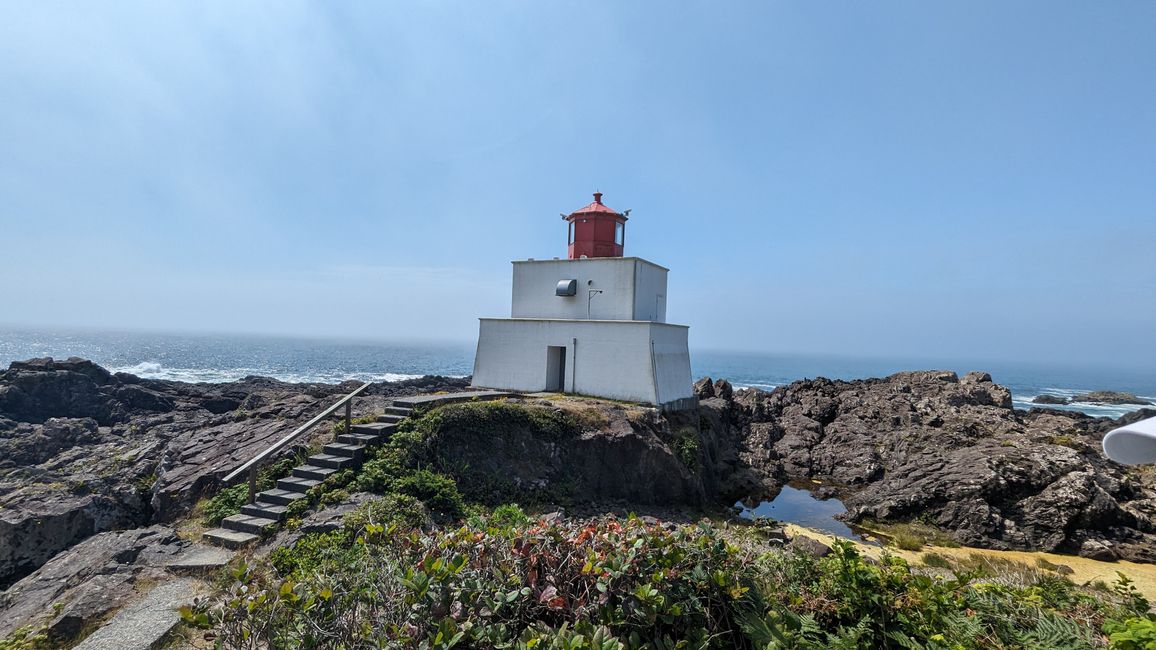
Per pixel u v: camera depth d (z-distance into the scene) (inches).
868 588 220.4
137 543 398.0
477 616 177.3
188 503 506.3
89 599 312.2
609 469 663.1
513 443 631.8
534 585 190.9
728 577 206.4
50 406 1080.2
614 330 818.8
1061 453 766.5
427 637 166.9
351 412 669.3
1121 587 265.1
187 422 879.1
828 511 803.4
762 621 201.0
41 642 283.7
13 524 480.7
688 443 771.4
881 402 1194.0
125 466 626.8
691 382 960.3
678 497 711.1
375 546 260.7
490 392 792.3
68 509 508.4
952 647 197.0
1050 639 203.8
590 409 710.5
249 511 445.7
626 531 217.6
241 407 1059.9
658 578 188.5
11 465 775.1
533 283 943.0
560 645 164.4
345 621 178.9
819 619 219.0
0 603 350.9
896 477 847.7
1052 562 622.8
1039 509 690.8
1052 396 2928.2
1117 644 181.9
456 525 466.6
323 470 504.1
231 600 190.1
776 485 931.3
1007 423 1036.5
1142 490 739.4
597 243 957.8
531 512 562.3
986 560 615.2
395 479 505.4
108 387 1181.7
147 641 259.8
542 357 875.4
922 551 640.4
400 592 190.9
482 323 932.0
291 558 355.9
